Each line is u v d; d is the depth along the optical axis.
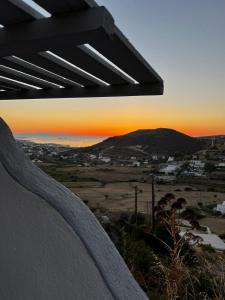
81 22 0.84
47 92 2.48
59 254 0.60
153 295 2.60
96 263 0.58
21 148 0.71
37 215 0.63
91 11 0.83
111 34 0.88
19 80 2.20
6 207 0.68
